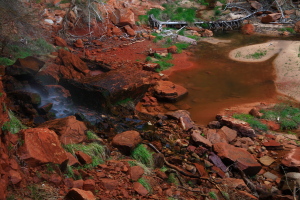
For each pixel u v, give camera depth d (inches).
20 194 180.9
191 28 795.4
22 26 575.5
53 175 203.9
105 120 367.6
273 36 760.3
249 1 957.8
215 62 608.1
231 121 389.7
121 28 745.6
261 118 422.0
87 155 248.7
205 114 430.9
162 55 618.8
